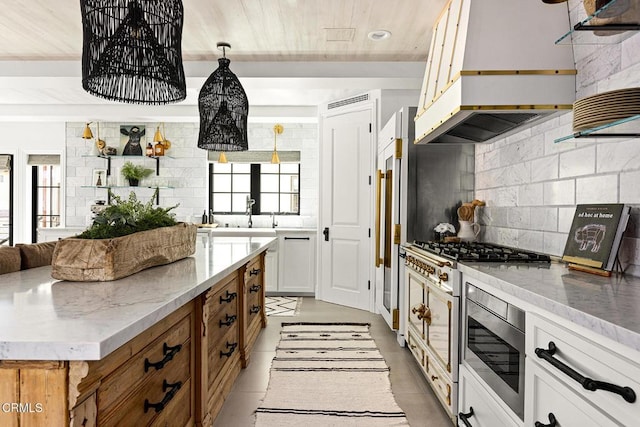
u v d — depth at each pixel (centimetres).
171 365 159
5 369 90
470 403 188
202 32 336
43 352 86
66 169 616
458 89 200
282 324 415
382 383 271
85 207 617
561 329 114
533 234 237
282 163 623
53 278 159
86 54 176
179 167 616
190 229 237
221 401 236
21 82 420
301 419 223
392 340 365
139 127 611
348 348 342
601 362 97
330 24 321
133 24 174
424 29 331
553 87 197
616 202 169
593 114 147
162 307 118
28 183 625
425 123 264
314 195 616
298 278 561
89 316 106
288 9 297
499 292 157
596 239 168
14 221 618
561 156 210
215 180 634
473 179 331
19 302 123
